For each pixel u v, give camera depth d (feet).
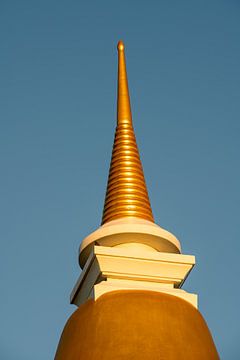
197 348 72.74
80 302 85.20
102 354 71.10
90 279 81.56
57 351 75.61
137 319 73.46
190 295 78.48
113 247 81.20
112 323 73.31
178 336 72.84
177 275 80.43
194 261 80.84
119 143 89.66
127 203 84.58
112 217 84.23
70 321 76.89
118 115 92.38
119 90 94.43
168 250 82.99
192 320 75.51
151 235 81.10
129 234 81.00
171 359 70.64
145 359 70.13
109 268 79.25
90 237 82.07
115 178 86.74
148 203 85.97
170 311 75.20
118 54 97.30
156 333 72.43
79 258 84.33
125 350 70.85
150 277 79.92
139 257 79.77
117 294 76.54
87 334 73.46
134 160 88.12
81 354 72.08
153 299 75.97
